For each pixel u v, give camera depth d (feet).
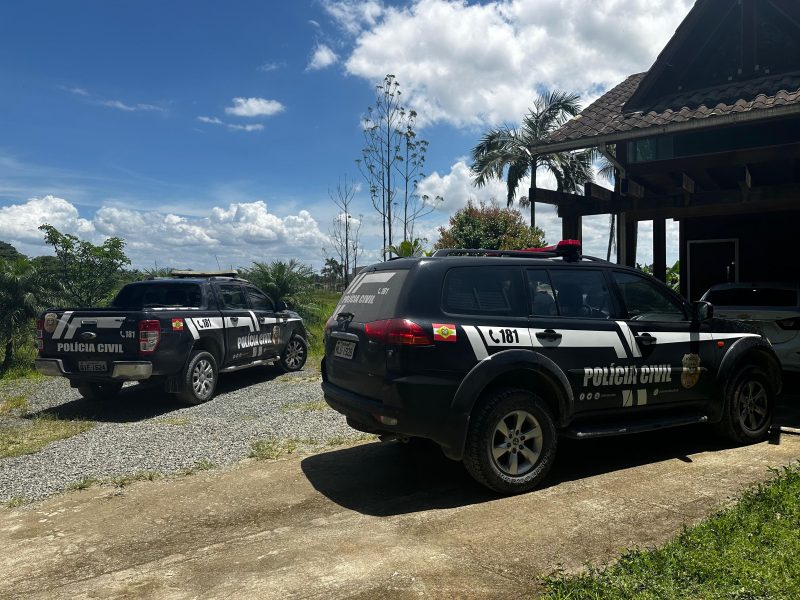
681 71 34.32
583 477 16.58
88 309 27.81
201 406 28.37
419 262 15.58
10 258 47.16
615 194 30.91
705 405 18.86
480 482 15.16
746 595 9.40
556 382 15.94
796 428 21.31
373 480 17.02
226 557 12.34
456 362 14.85
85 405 29.48
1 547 13.26
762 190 26.55
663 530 12.63
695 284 43.16
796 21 31.81
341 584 10.87
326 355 18.02
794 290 27.61
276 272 55.93
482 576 10.98
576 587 10.04
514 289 16.34
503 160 92.99
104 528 14.16
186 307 29.96
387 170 68.28
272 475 17.70
